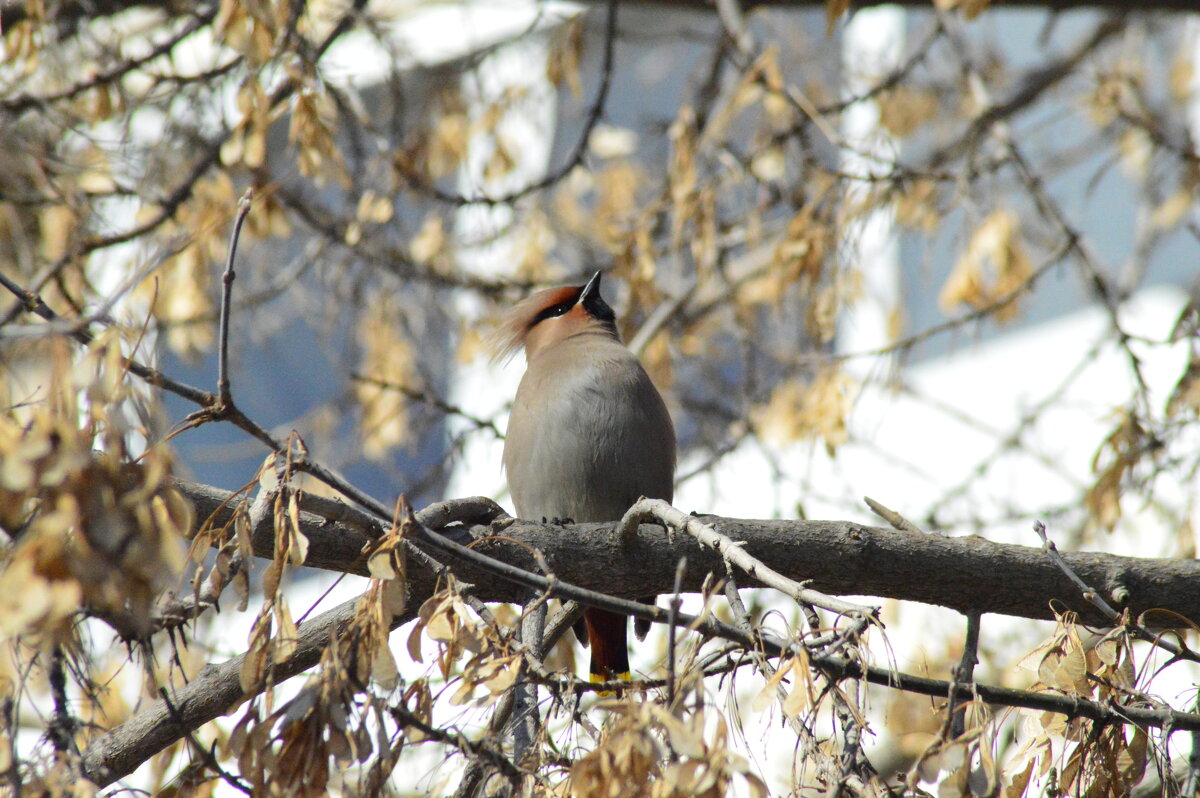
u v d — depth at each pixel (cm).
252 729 505
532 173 1570
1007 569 761
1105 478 985
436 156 1259
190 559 554
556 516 1006
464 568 736
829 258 1092
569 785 508
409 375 1273
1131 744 582
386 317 1259
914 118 1430
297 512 538
